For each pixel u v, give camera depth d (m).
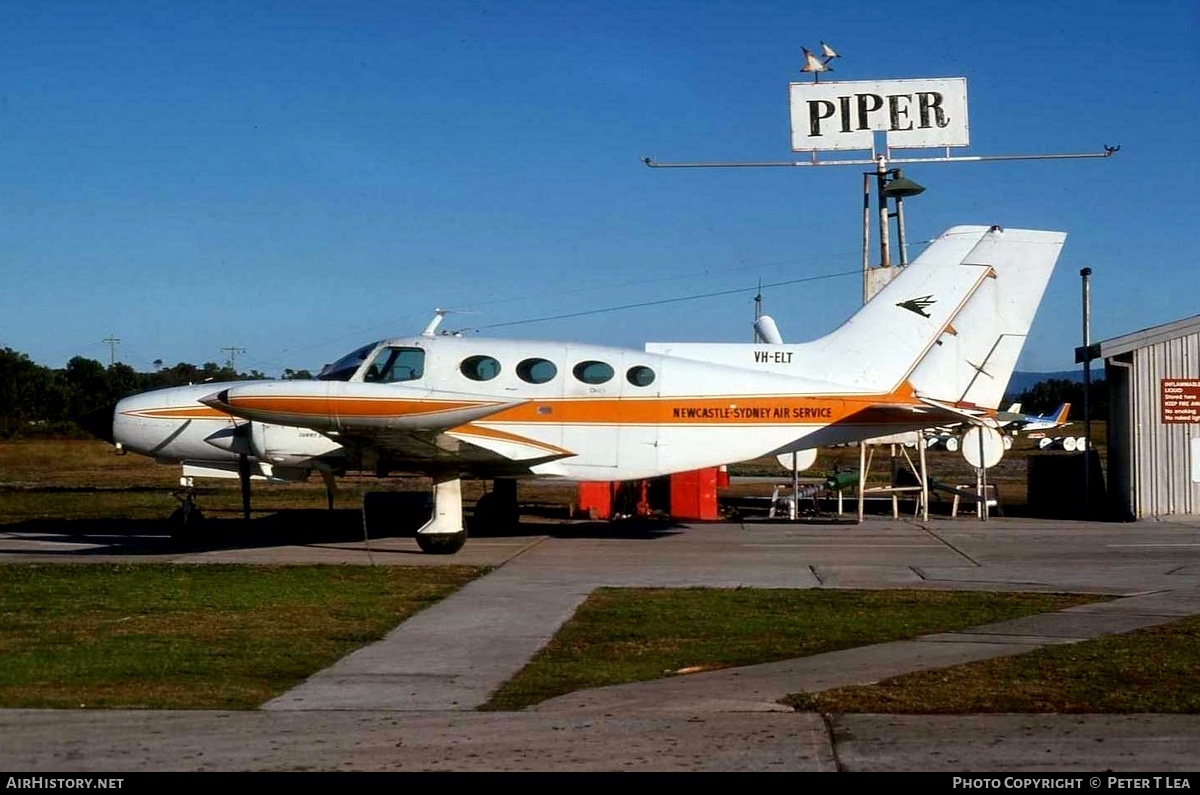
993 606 10.66
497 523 18.34
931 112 23.94
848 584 12.17
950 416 16.97
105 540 17.42
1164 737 6.14
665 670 7.94
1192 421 20.06
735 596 11.27
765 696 7.13
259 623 9.77
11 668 7.93
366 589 11.73
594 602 10.90
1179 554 14.74
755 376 17.19
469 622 9.84
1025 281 17.55
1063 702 6.90
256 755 5.87
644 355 17.28
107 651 8.56
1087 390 21.47
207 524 17.22
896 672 7.82
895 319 17.48
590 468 17.06
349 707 6.89
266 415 14.14
